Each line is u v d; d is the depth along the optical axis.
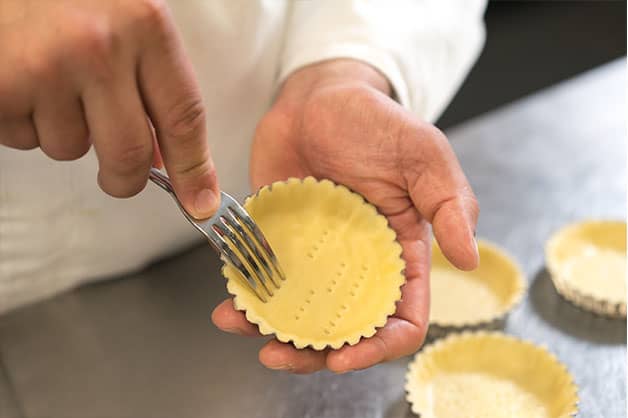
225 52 1.16
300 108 1.06
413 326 0.89
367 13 1.19
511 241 1.26
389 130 0.94
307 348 0.84
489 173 1.41
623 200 1.33
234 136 1.25
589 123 1.53
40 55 0.65
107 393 1.05
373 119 0.96
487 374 1.02
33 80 0.66
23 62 0.66
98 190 1.15
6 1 0.67
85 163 1.12
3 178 1.10
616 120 1.53
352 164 0.96
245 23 1.16
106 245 1.20
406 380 0.99
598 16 2.84
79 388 1.06
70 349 1.12
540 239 1.26
